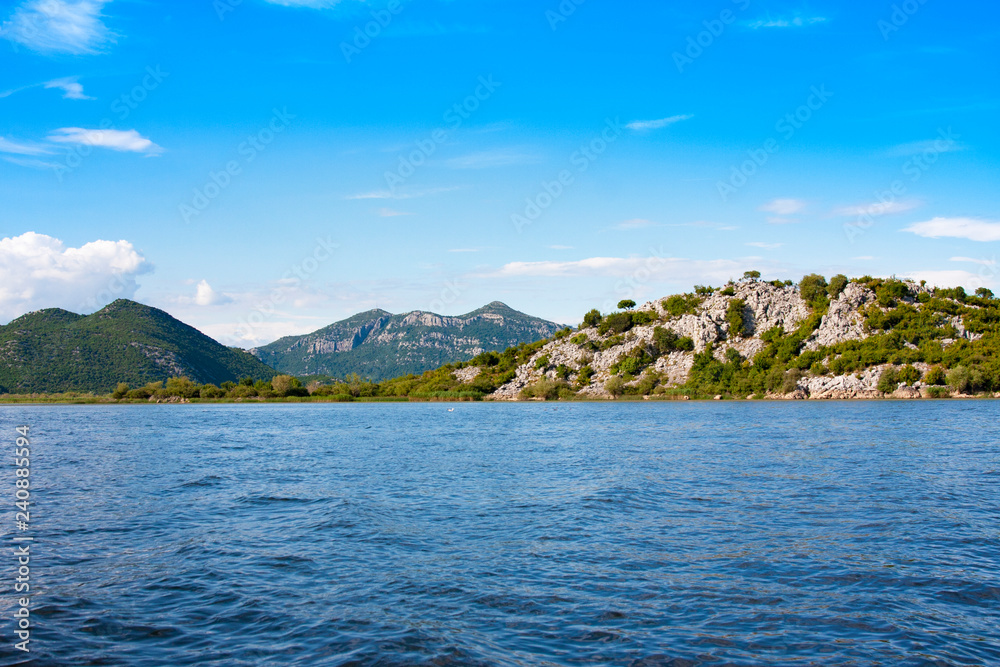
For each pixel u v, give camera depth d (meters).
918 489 35.59
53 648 15.69
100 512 31.75
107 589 19.94
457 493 36.06
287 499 34.81
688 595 18.91
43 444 69.75
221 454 58.31
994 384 146.50
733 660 14.89
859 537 25.20
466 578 20.62
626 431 80.25
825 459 48.94
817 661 14.80
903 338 171.00
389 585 20.05
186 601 18.84
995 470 42.47
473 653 15.27
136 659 15.12
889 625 16.70
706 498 33.59
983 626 16.61
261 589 19.81
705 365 189.88
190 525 28.75
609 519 28.86
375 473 44.53
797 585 19.69
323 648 15.59
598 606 18.14
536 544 24.70
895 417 95.56
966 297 190.62
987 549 23.38
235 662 14.90
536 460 51.12
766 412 117.19
